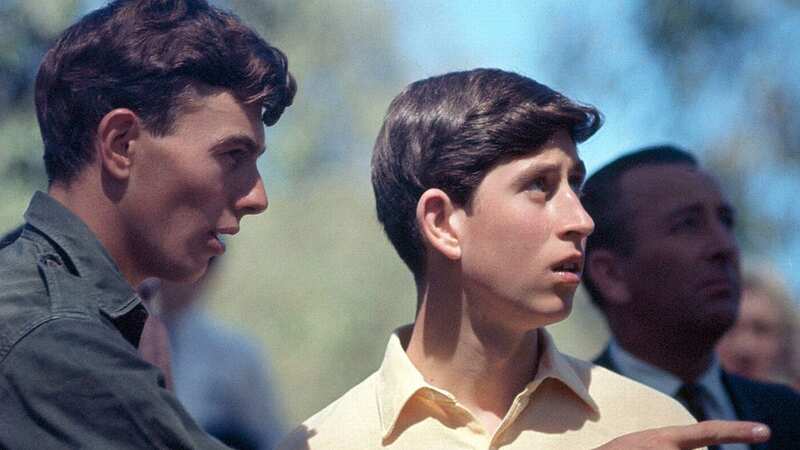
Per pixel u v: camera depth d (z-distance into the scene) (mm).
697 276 4852
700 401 4910
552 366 3809
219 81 3623
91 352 3418
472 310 3760
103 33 3668
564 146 3732
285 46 12625
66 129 3668
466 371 3783
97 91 3631
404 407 3768
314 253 13094
